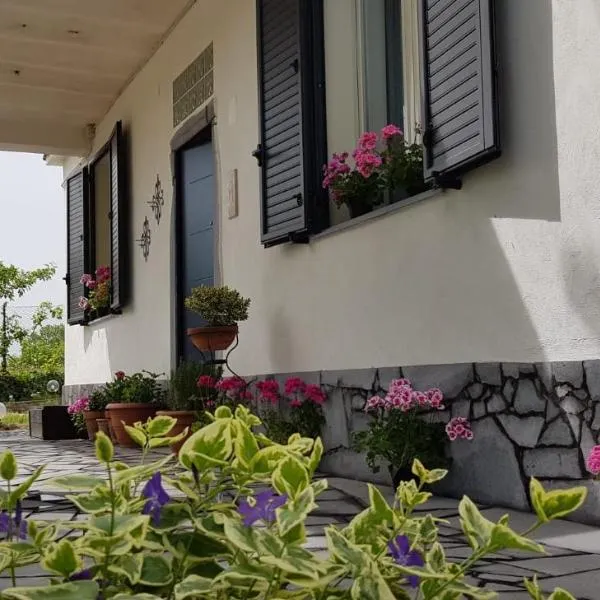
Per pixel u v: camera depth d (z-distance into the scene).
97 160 10.19
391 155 4.27
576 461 2.97
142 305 8.39
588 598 1.93
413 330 3.96
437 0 3.64
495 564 2.31
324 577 0.94
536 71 3.19
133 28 7.68
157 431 1.26
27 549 1.05
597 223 2.91
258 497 1.02
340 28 5.04
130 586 1.03
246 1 5.98
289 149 5.13
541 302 3.16
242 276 5.98
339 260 4.68
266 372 5.57
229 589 0.99
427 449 3.62
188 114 7.15
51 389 15.23
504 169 3.36
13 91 9.27
